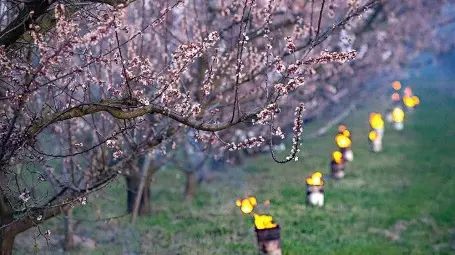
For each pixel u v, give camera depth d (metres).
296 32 12.55
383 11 25.39
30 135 8.62
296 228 17.03
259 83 13.27
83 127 13.73
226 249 15.52
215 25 14.30
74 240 16.59
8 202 10.11
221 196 22.36
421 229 16.56
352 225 17.20
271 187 23.20
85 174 11.96
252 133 22.86
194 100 13.41
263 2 14.77
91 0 7.78
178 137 15.30
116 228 17.77
